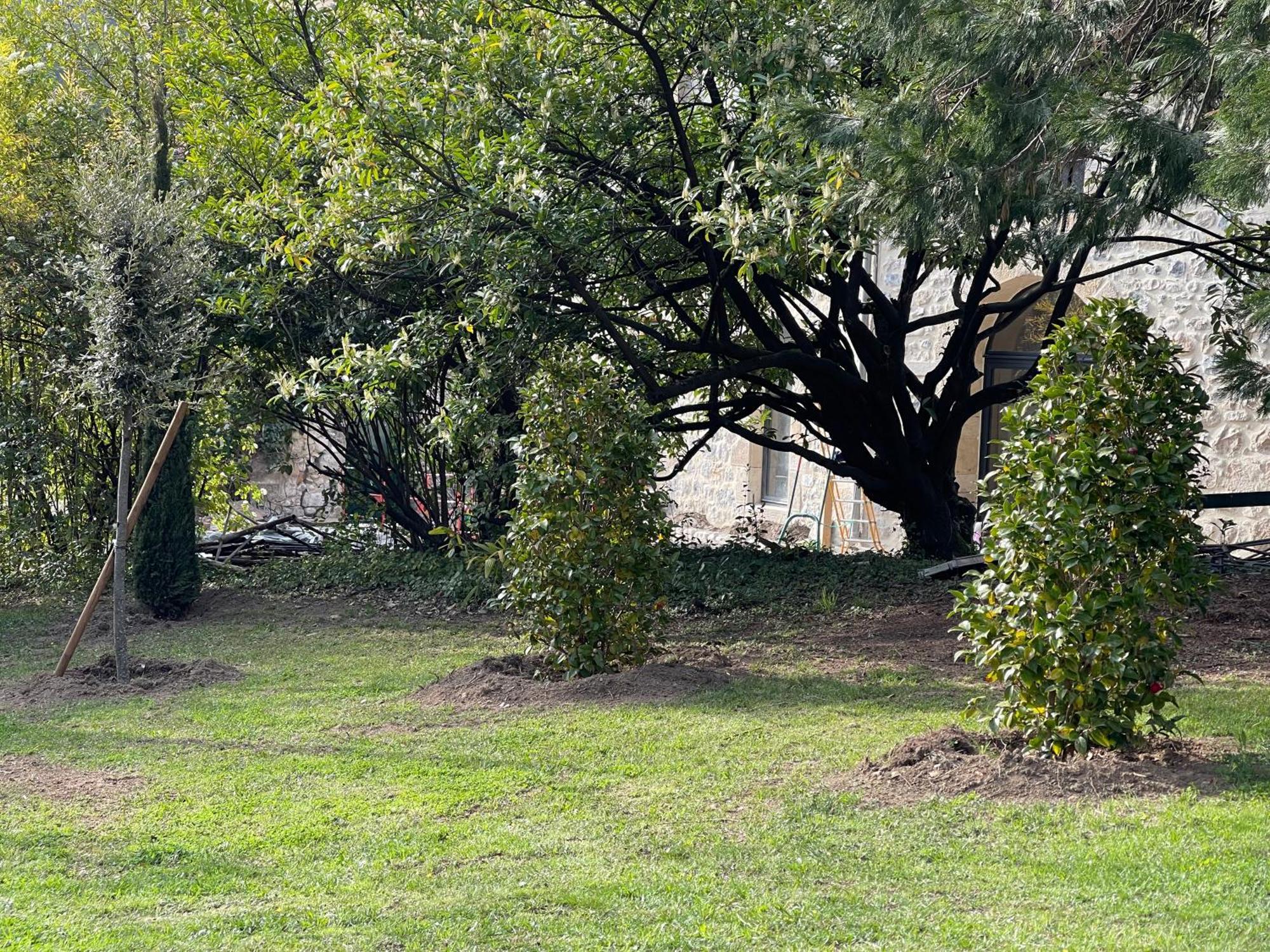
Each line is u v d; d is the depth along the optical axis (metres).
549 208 8.91
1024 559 5.30
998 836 4.56
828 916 3.91
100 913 4.16
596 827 4.92
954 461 12.12
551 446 7.45
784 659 8.13
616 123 9.30
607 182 9.70
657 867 4.43
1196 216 13.49
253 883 4.41
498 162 8.76
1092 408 5.24
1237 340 12.41
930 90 6.67
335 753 6.17
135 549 10.74
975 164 6.50
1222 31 5.97
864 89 8.28
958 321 11.93
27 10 12.82
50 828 5.07
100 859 4.69
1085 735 5.17
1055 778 5.07
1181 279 13.73
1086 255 8.43
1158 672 5.23
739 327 12.41
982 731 5.74
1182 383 5.43
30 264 11.59
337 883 4.39
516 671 7.80
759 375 12.82
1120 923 3.72
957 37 6.28
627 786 5.46
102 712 7.30
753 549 12.70
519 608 7.64
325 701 7.48
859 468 11.91
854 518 17.33
